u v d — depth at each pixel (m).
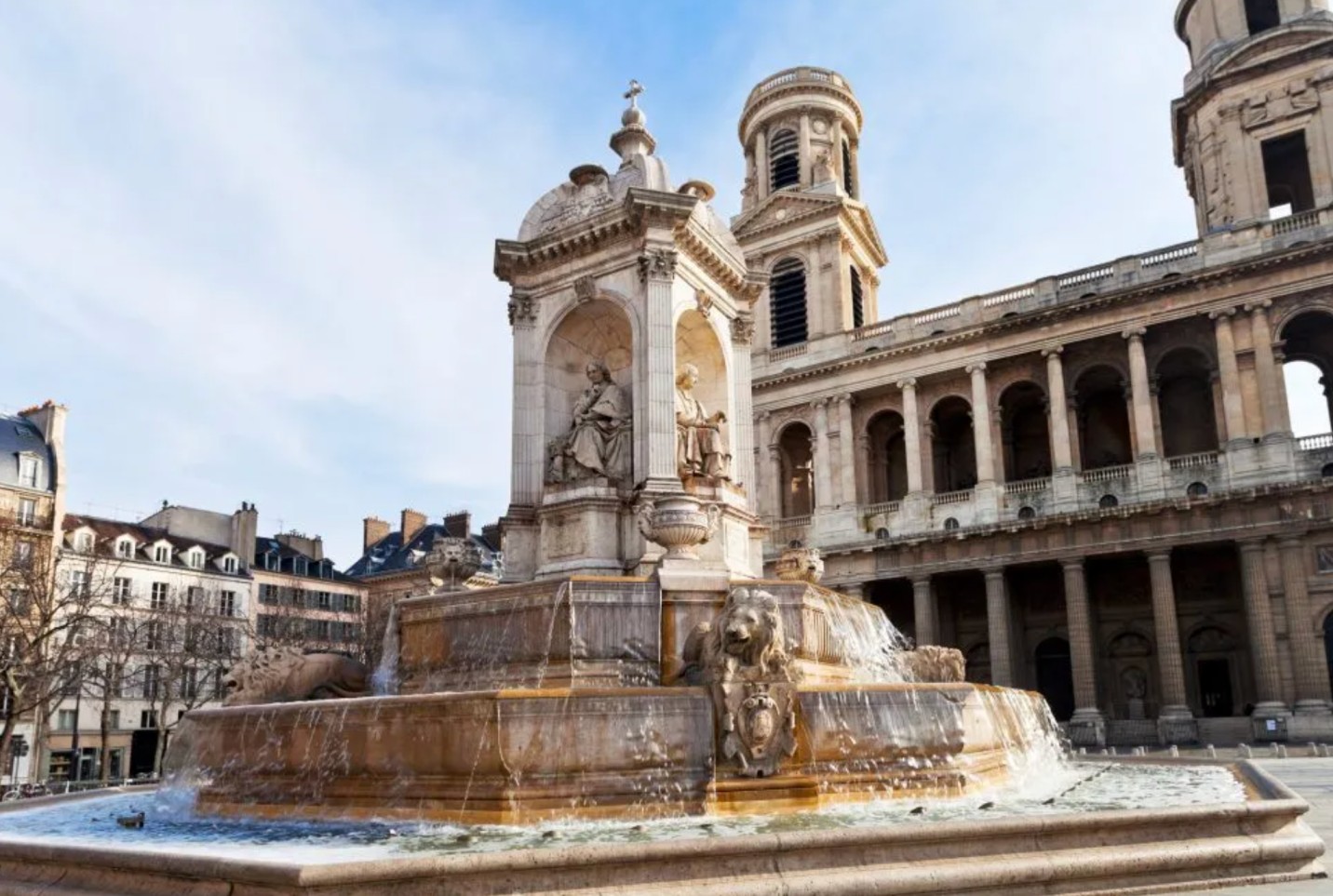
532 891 7.39
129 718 70.38
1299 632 45.25
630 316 20.44
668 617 15.59
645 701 11.89
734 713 12.05
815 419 63.81
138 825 12.25
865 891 7.63
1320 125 52.44
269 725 13.20
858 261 70.69
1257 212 53.50
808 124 72.12
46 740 64.69
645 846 7.71
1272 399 49.03
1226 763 19.53
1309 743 42.69
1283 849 8.95
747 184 75.62
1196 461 50.84
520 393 21.52
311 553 94.50
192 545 80.44
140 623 64.81
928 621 55.59
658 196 20.14
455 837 10.16
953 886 7.80
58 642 54.38
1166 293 52.97
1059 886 8.11
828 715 12.37
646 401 19.56
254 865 7.25
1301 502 46.12
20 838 9.44
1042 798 12.92
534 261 21.83
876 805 12.10
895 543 56.94
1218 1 57.72
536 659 15.71
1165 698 48.03
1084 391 60.88
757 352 67.38
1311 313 50.06
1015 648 55.50
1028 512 55.28
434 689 16.73
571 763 11.43
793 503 68.12
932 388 61.12
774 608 12.59
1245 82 55.09
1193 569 54.19
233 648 70.25
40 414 72.44
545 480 20.75
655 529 16.20
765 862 7.85
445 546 19.38
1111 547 50.72
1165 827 9.00
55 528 69.06
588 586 15.72
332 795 12.25
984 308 59.50
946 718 13.29
